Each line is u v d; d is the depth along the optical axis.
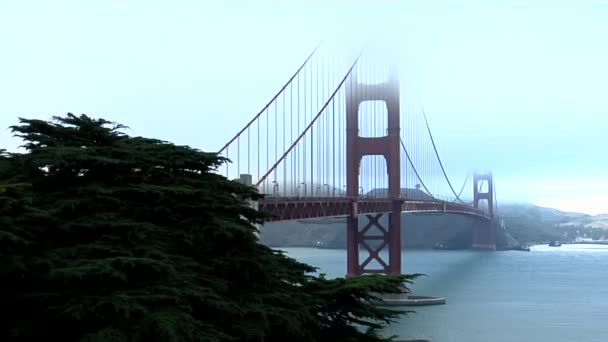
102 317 10.88
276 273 15.31
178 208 14.07
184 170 15.51
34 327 11.35
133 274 11.88
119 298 10.84
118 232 12.56
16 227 11.27
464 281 110.06
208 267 13.26
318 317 15.73
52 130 14.50
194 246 13.57
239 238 14.13
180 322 10.98
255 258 14.27
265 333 13.49
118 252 11.88
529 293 92.88
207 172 15.80
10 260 10.88
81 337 10.77
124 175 14.02
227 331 12.71
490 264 162.50
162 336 10.62
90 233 12.59
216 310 12.78
